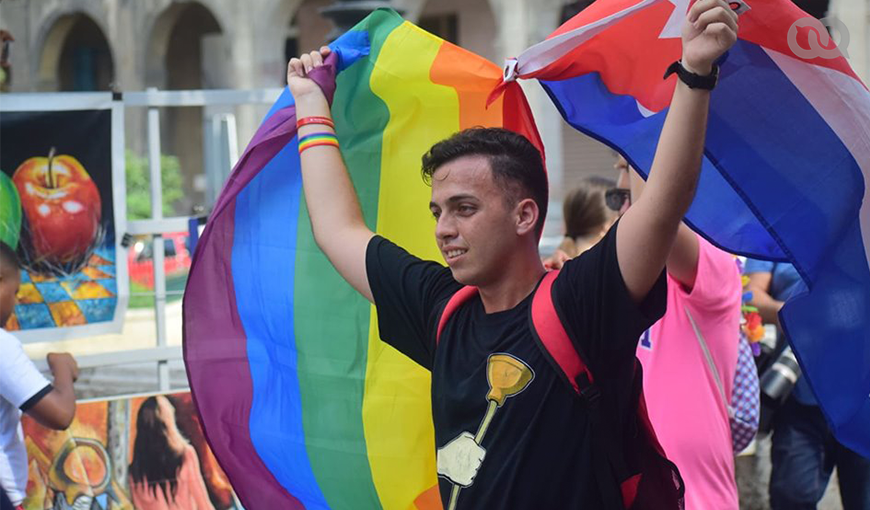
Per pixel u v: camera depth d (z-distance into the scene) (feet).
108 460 23.02
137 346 29.81
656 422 16.92
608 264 10.48
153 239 24.18
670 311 16.98
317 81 13.94
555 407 10.59
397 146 15.01
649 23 12.91
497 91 13.79
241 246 15.07
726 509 16.92
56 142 23.18
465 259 11.05
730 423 19.36
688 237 16.10
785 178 13.00
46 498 22.54
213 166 38.19
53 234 23.22
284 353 15.26
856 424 13.53
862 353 13.28
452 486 10.95
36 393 18.33
